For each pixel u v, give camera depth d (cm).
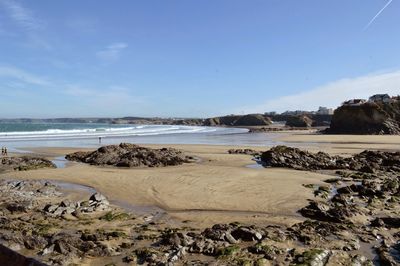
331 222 1670
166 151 3794
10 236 1359
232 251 1263
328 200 2052
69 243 1304
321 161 3366
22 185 2328
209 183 2455
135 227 1571
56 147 5278
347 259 1231
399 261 1229
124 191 2248
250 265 1173
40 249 1288
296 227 1555
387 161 3356
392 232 1517
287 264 1188
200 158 3806
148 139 7244
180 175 2761
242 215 1778
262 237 1397
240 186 2366
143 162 3397
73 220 1666
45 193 2166
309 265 1173
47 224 1588
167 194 2169
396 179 2662
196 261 1212
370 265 1200
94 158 3656
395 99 10750
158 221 1673
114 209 1862
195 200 2042
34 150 4816
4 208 1827
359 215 1733
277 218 1720
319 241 1393
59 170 3055
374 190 2173
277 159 3359
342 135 8238
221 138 7569
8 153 4472
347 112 9331
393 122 9069
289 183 2473
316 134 9050
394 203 1981
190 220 1689
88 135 8394
